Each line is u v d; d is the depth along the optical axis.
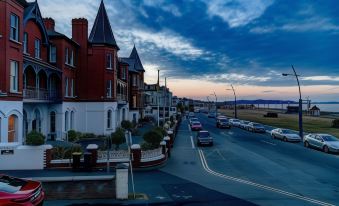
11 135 21.03
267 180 17.08
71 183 12.47
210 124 65.00
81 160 18.75
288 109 128.75
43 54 29.88
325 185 15.99
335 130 46.12
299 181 16.89
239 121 58.56
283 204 12.48
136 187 15.10
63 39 31.34
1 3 20.02
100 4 38.31
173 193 13.94
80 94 36.03
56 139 30.45
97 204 11.93
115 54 38.25
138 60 65.25
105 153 19.89
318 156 25.94
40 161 18.53
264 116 93.81
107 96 37.06
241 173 19.00
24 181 9.77
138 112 58.72
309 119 77.62
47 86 28.45
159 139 22.81
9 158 18.36
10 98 20.44
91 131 36.00
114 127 37.75
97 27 37.53
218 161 23.34
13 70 21.41
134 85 56.78
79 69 36.06
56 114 31.02
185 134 44.66
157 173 18.92
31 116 26.94
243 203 12.52
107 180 12.73
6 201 8.42
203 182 16.41
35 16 27.33
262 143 34.66
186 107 171.38
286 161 23.39
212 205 12.18
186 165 21.72
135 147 20.05
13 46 21.05
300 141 36.12
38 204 9.18
